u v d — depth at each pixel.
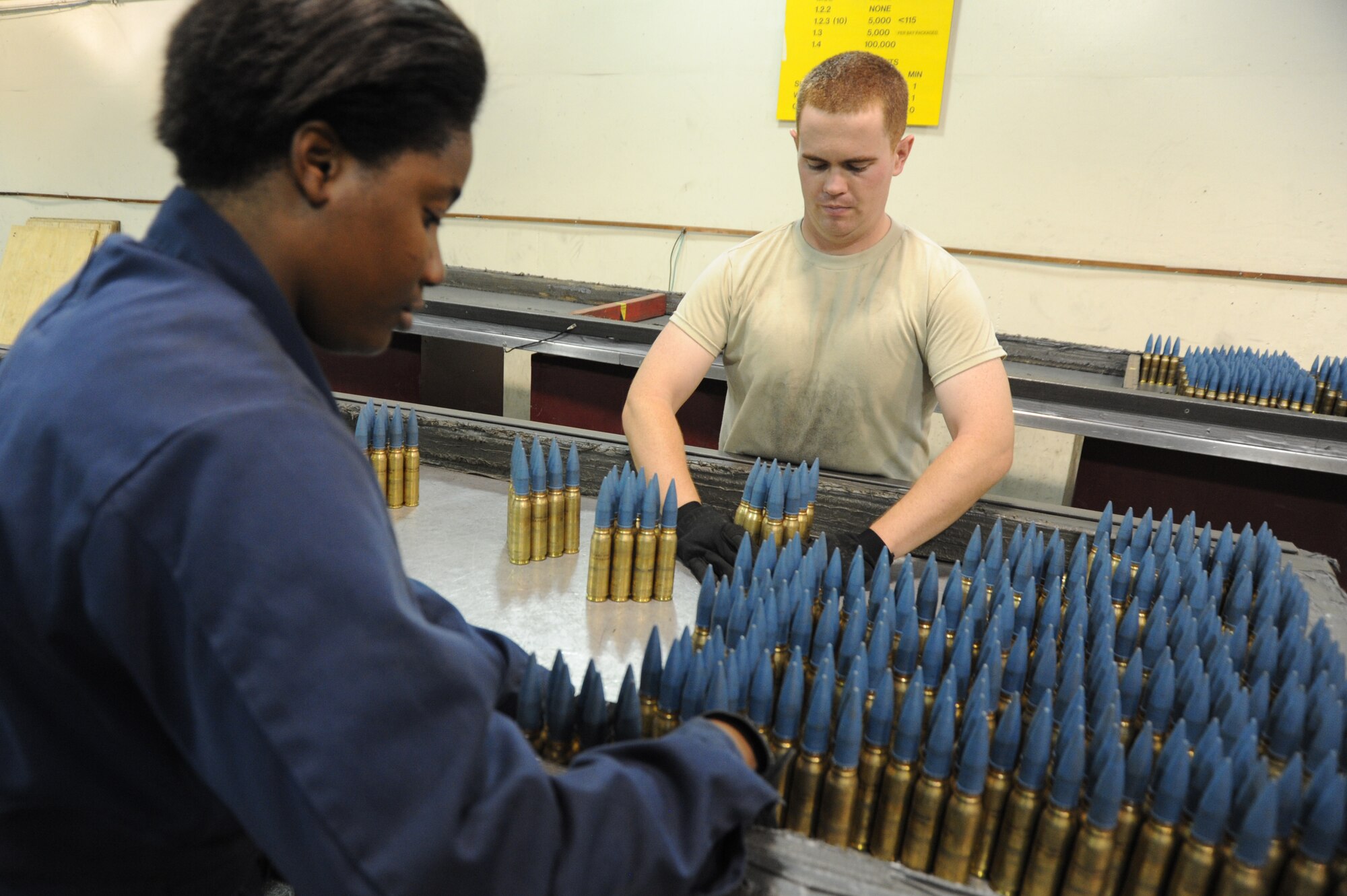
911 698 1.05
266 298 0.66
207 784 0.66
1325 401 3.41
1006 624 1.34
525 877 0.59
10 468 0.60
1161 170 4.08
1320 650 1.26
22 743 0.65
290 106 0.60
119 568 0.55
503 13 5.00
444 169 0.68
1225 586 1.64
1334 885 0.89
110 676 0.64
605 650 1.48
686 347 2.20
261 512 0.54
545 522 1.79
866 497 1.93
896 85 1.84
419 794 0.55
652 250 5.12
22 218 6.86
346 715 0.54
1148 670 1.31
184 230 0.66
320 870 0.54
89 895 0.72
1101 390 3.23
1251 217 4.01
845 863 0.99
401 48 0.61
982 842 1.05
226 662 0.54
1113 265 4.26
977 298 2.00
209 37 0.61
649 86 4.83
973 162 4.34
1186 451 3.00
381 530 0.61
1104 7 3.96
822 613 1.37
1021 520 1.84
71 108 6.34
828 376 2.14
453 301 4.21
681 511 1.81
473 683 0.60
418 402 4.37
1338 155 3.82
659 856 0.66
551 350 3.72
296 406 0.59
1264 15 3.77
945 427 4.78
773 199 4.79
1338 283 3.95
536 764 0.63
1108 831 0.95
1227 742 1.06
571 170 5.14
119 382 0.58
